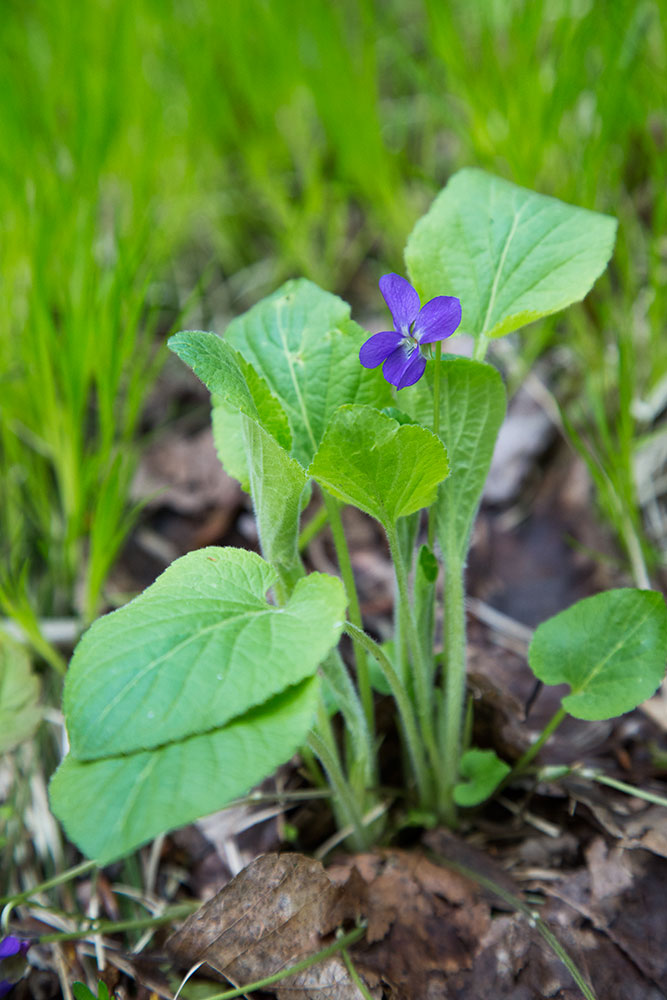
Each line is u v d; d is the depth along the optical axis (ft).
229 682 0.72
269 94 1.61
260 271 1.63
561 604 1.17
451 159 1.71
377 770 0.97
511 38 1.33
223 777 0.69
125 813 0.69
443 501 0.87
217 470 1.34
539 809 0.97
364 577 1.20
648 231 1.42
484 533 1.24
